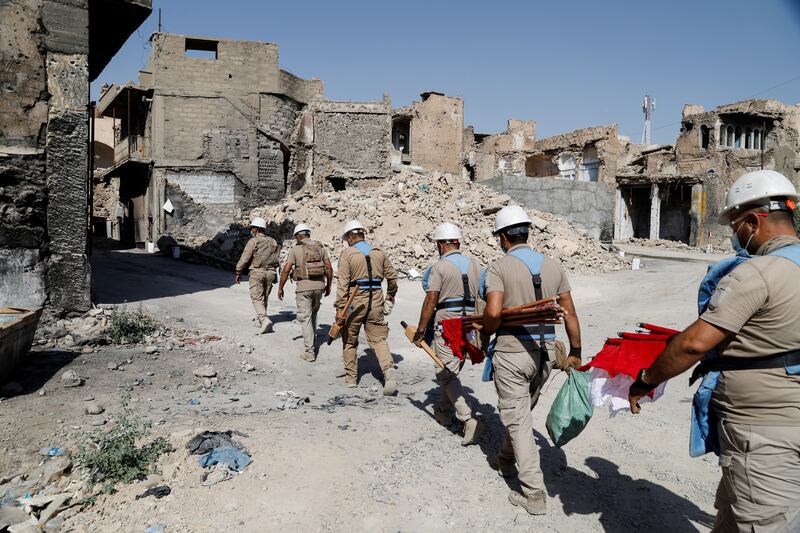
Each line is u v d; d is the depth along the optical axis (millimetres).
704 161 37938
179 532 2906
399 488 3475
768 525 2006
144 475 3447
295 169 30734
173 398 5051
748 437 2045
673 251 31344
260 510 3135
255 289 8086
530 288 3354
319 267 6879
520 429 3305
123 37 9836
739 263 2152
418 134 39344
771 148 38344
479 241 17734
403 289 13867
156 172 26016
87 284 7512
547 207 25500
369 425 4531
